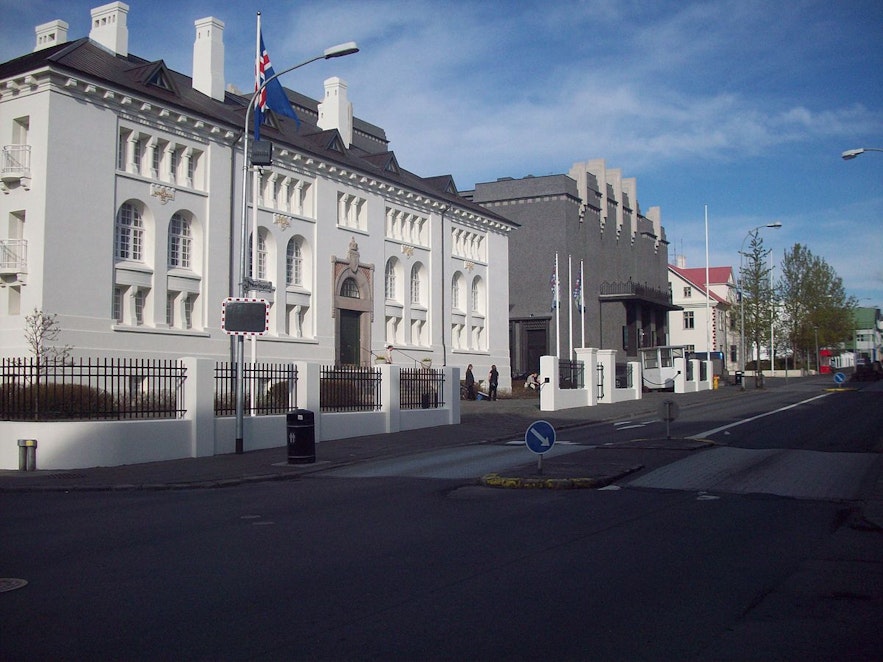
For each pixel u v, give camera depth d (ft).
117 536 32.01
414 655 17.83
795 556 27.58
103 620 20.49
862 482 44.75
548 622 20.17
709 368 187.93
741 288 214.69
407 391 85.40
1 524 35.09
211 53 116.37
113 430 55.67
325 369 74.59
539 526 33.14
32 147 84.23
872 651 18.28
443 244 151.33
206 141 102.68
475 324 161.27
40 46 107.04
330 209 122.72
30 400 57.36
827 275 290.56
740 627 19.90
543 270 192.65
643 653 18.01
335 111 143.02
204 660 17.60
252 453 63.57
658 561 26.81
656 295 220.23
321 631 19.49
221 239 104.01
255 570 25.85
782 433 74.54
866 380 229.04
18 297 86.17
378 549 28.89
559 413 108.58
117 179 90.74
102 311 87.97
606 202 212.84
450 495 42.47
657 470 49.90
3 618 20.70
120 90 89.86
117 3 106.42
